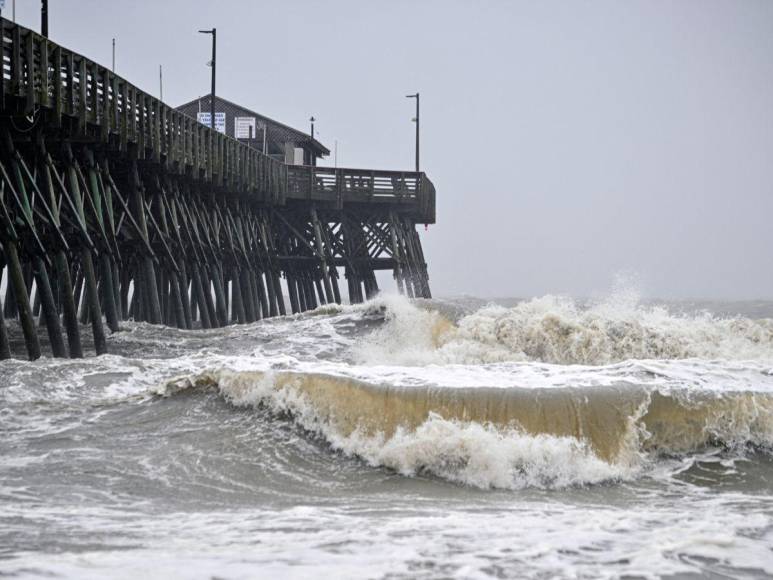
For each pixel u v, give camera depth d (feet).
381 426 74.79
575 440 71.56
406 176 283.38
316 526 56.39
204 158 209.77
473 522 57.31
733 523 57.47
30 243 131.13
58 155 150.10
